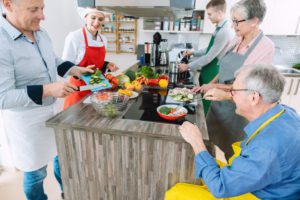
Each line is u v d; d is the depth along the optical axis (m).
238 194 0.80
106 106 1.12
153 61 2.47
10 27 1.12
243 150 0.83
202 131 1.04
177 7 1.08
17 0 1.02
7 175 2.04
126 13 1.62
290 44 3.20
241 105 0.86
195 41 3.44
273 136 0.75
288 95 2.92
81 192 1.31
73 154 1.19
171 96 1.47
